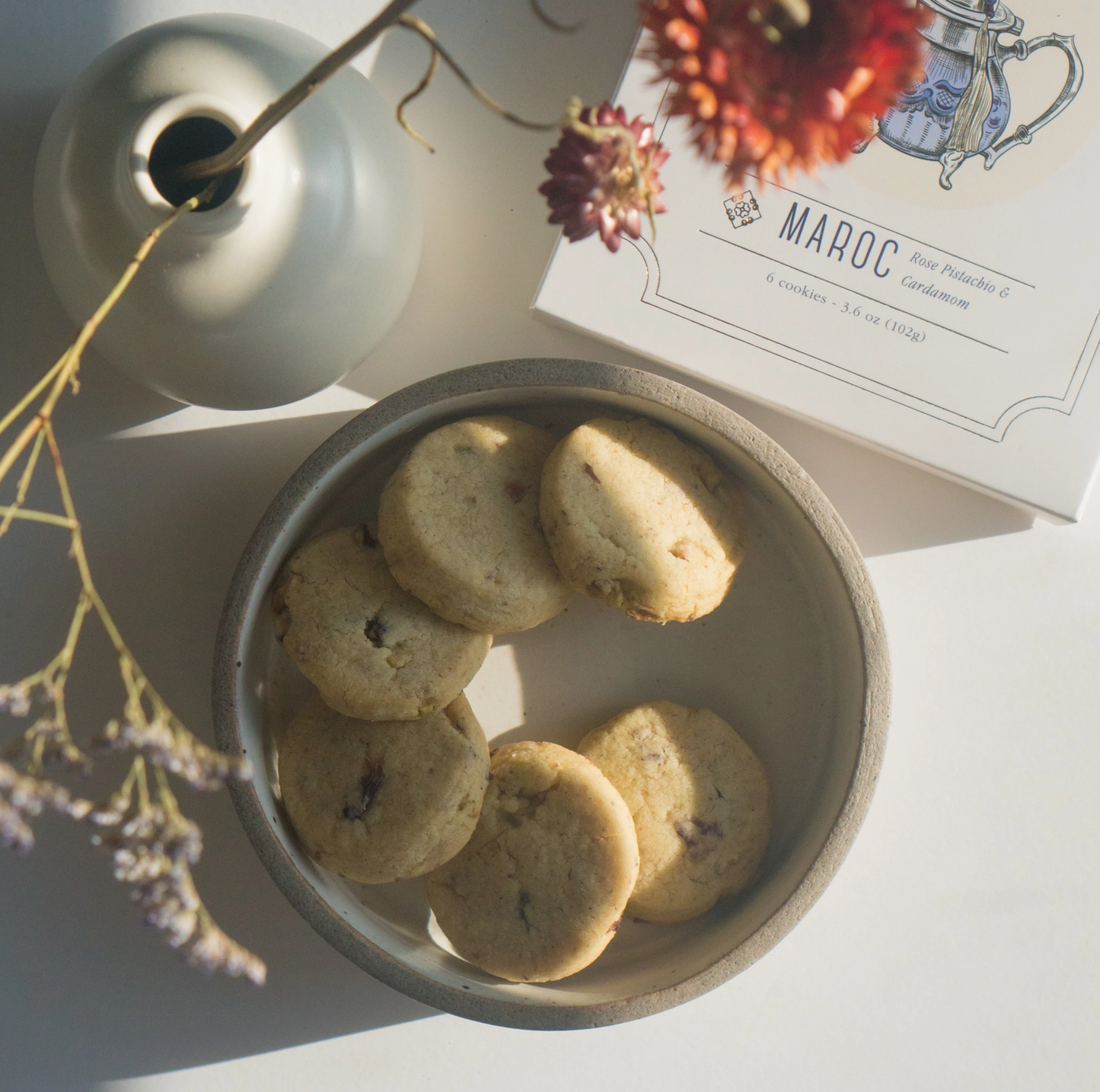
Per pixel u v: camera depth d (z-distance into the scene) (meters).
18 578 0.38
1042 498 0.36
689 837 0.37
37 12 0.37
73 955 0.39
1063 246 0.36
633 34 0.37
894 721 0.39
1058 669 0.39
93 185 0.31
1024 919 0.39
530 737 0.38
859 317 0.36
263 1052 0.40
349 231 0.32
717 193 0.36
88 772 0.26
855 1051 0.40
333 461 0.34
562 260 0.36
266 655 0.37
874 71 0.20
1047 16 0.36
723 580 0.36
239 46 0.31
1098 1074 0.39
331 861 0.35
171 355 0.33
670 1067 0.40
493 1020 0.34
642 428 0.36
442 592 0.34
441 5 0.38
